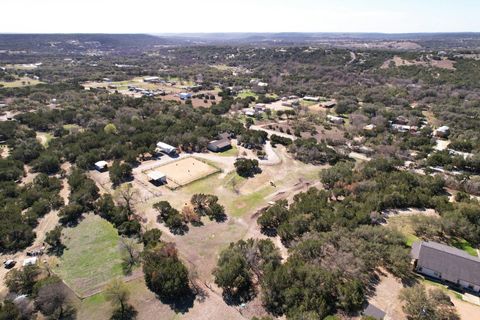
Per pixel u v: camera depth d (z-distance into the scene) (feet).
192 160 384.47
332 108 631.97
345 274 189.88
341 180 313.73
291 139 451.94
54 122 480.23
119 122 472.03
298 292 174.40
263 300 181.16
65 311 177.58
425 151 405.59
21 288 191.52
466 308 172.24
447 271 189.06
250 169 358.23
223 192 313.12
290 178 345.51
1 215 246.68
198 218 264.72
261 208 285.84
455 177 319.27
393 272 198.18
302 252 204.33
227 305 182.29
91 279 200.75
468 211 242.78
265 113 587.68
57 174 342.44
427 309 164.25
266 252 206.39
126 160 361.71
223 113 585.22
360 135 479.41
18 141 398.42
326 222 233.76
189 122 483.92
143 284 196.75
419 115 562.66
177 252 220.64
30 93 622.54
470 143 404.77
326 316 165.99
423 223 235.20
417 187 295.28
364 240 209.97
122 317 174.09
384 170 339.57
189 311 178.29
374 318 155.33
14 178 319.47
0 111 515.91
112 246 232.73
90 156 359.66
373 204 261.03
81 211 272.10
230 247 214.90
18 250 226.58
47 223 258.37
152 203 288.92
